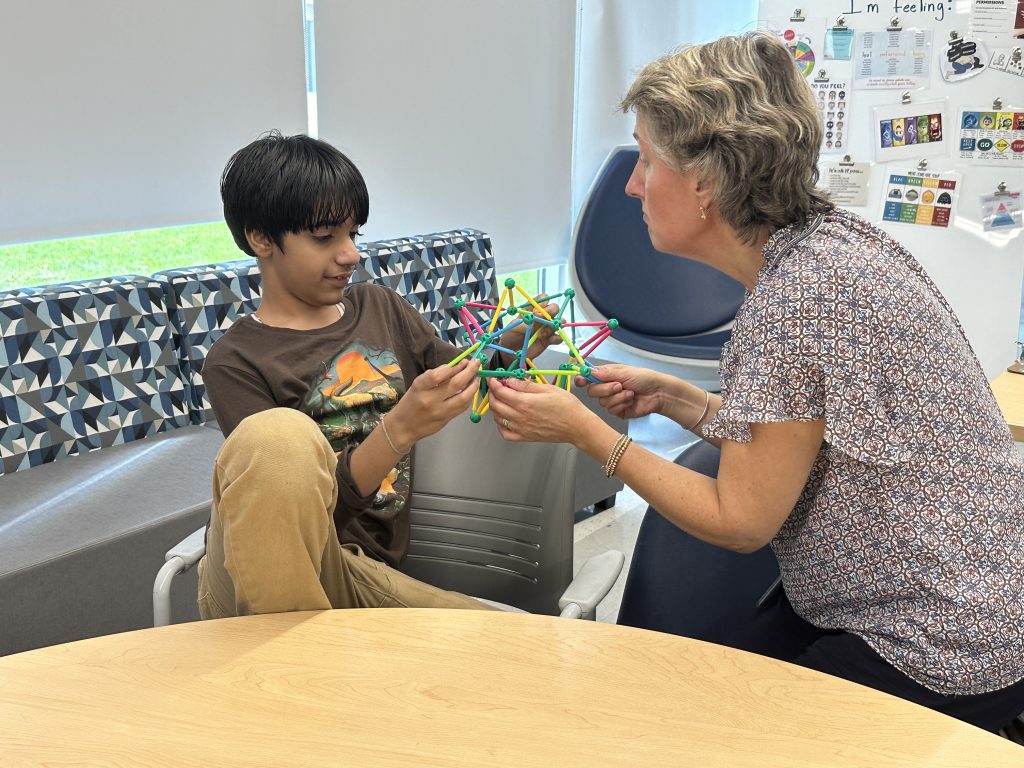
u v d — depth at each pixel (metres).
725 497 1.20
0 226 2.48
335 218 1.50
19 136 2.46
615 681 0.96
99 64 2.58
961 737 0.88
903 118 4.05
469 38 3.65
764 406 1.16
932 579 1.18
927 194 4.07
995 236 4.00
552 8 3.98
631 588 1.54
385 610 1.10
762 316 1.17
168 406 2.54
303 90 3.11
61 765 0.83
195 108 2.82
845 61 4.09
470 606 1.35
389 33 3.35
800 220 1.25
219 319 2.63
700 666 1.00
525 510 1.61
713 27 4.92
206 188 2.91
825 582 1.28
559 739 0.87
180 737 0.87
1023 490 1.24
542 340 1.60
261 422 1.03
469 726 0.89
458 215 3.80
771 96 1.20
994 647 1.17
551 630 1.07
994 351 4.09
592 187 4.13
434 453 1.67
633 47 4.47
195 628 1.06
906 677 1.21
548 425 1.27
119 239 9.90
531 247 4.20
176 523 2.10
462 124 3.72
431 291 3.21
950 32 3.91
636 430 4.00
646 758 0.85
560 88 4.13
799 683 0.97
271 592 1.06
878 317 1.14
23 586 1.87
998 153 3.92
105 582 2.00
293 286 1.57
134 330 2.48
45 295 2.35
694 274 4.02
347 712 0.91
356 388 1.59
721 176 1.20
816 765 0.84
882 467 1.17
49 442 2.33
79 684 0.96
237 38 2.88
